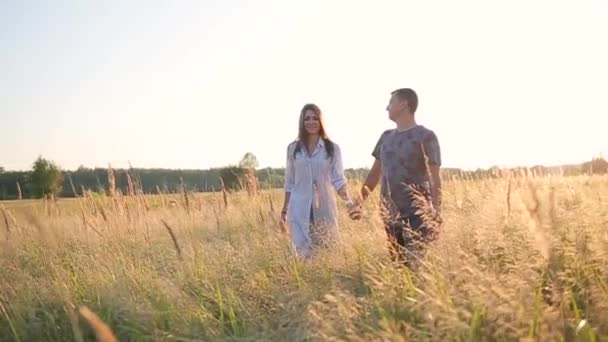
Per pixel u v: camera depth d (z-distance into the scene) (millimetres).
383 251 4711
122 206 8336
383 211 4977
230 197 10438
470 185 8172
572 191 5070
